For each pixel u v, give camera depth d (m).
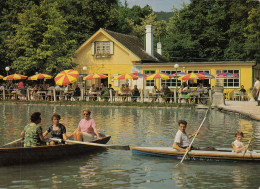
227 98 35.66
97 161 10.60
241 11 42.72
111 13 47.50
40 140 10.73
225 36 47.03
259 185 8.39
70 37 44.19
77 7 46.53
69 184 8.45
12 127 17.23
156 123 18.92
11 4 44.47
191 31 48.53
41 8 39.97
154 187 8.25
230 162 10.47
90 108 28.80
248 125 17.80
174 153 10.91
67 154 11.09
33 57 38.28
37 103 31.89
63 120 20.36
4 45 42.00
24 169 9.69
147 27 42.66
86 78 34.06
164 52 52.41
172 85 37.78
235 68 35.56
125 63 40.00
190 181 8.69
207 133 15.43
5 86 40.91
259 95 25.72
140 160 10.73
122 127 17.42
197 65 36.66
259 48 38.12
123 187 8.26
